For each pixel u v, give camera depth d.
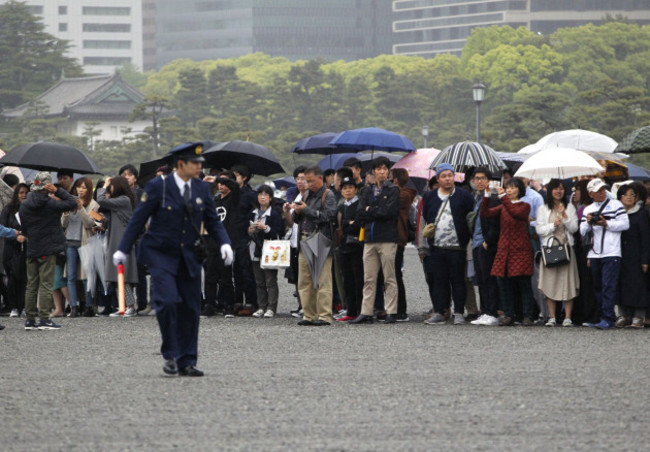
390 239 34.19
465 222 34.09
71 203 32.50
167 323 22.25
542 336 30.03
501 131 192.38
